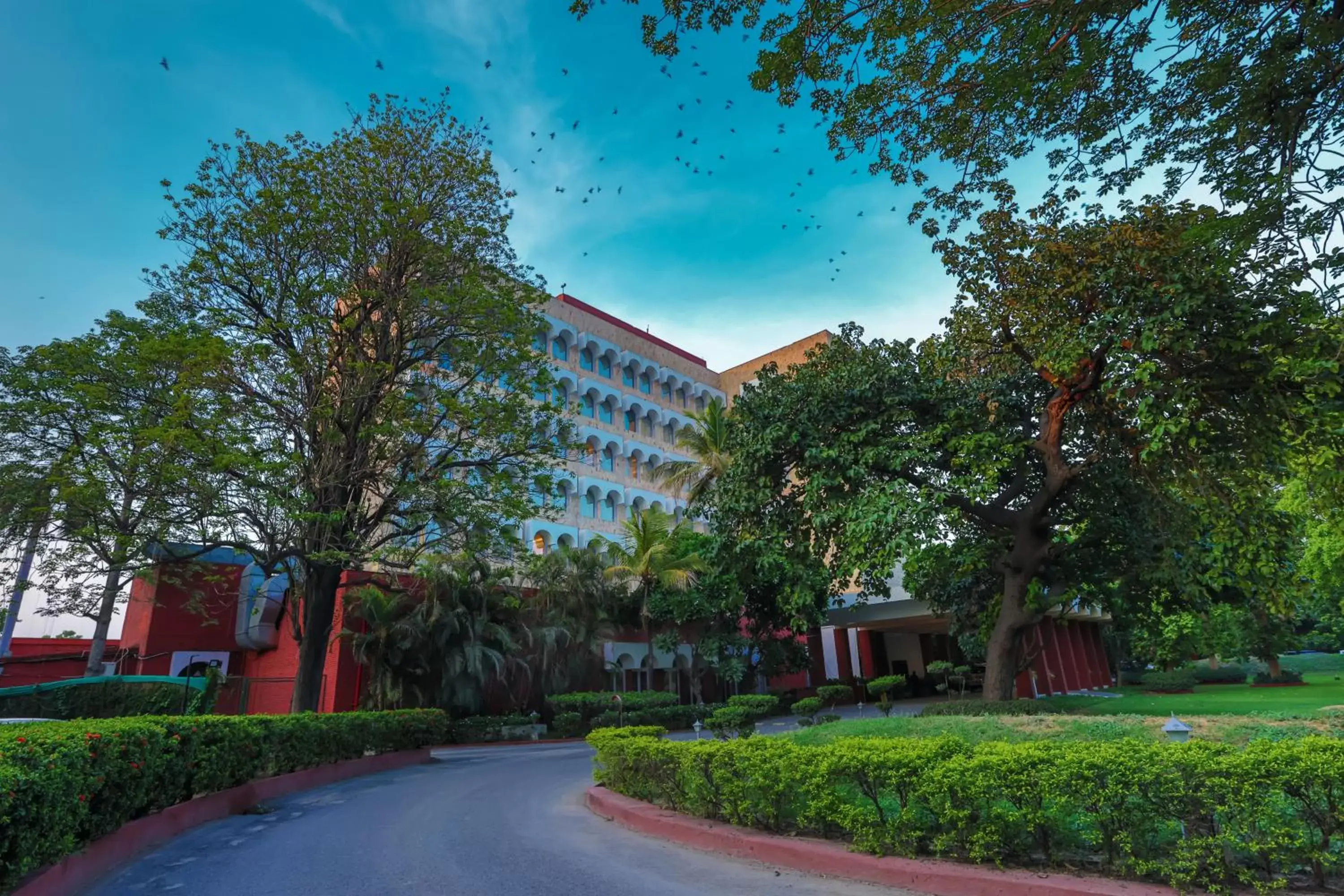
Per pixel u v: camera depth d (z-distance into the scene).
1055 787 5.21
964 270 13.84
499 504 19.03
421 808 10.59
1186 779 4.81
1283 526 13.69
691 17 8.64
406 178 19.41
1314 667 50.41
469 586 24.67
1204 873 4.73
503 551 19.86
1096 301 12.62
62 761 5.73
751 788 7.20
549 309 41.38
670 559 30.31
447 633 23.50
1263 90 8.29
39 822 5.28
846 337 16.44
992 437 13.80
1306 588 14.66
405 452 18.69
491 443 20.44
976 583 21.58
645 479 45.34
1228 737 9.65
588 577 28.06
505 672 26.38
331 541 17.41
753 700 25.92
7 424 17.97
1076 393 13.84
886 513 12.88
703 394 51.84
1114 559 17.05
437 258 19.05
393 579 22.44
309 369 17.39
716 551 16.61
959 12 8.58
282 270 17.95
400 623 23.14
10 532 18.36
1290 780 4.51
